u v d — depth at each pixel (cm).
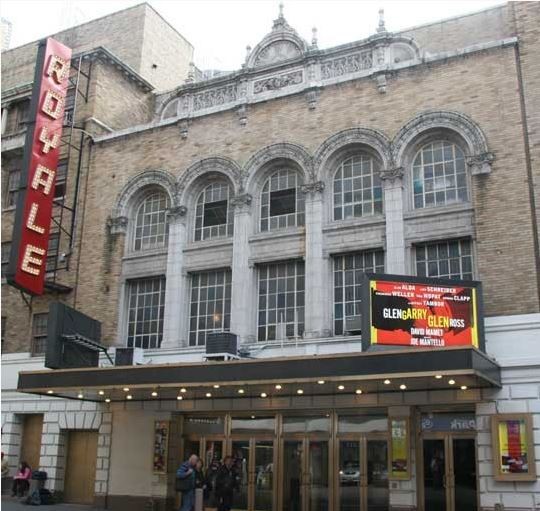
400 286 1834
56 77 2566
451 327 1805
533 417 1755
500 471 1741
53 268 2662
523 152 1948
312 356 1711
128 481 2264
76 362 2214
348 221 2169
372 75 2227
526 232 1886
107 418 2373
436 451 1908
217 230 2423
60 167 2798
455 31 2389
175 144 2555
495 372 1762
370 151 2208
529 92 1991
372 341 1783
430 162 2125
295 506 2034
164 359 2305
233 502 2114
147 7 3381
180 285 2398
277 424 2120
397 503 1866
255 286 2292
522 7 2078
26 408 2570
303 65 2391
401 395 1936
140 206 2620
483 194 1975
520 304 1844
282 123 2355
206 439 2225
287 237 2261
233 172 2395
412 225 2075
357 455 1994
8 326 2723
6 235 2894
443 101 2105
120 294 2508
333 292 2166
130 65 3297
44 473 2400
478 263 1933
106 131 2822
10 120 3092
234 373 1795
